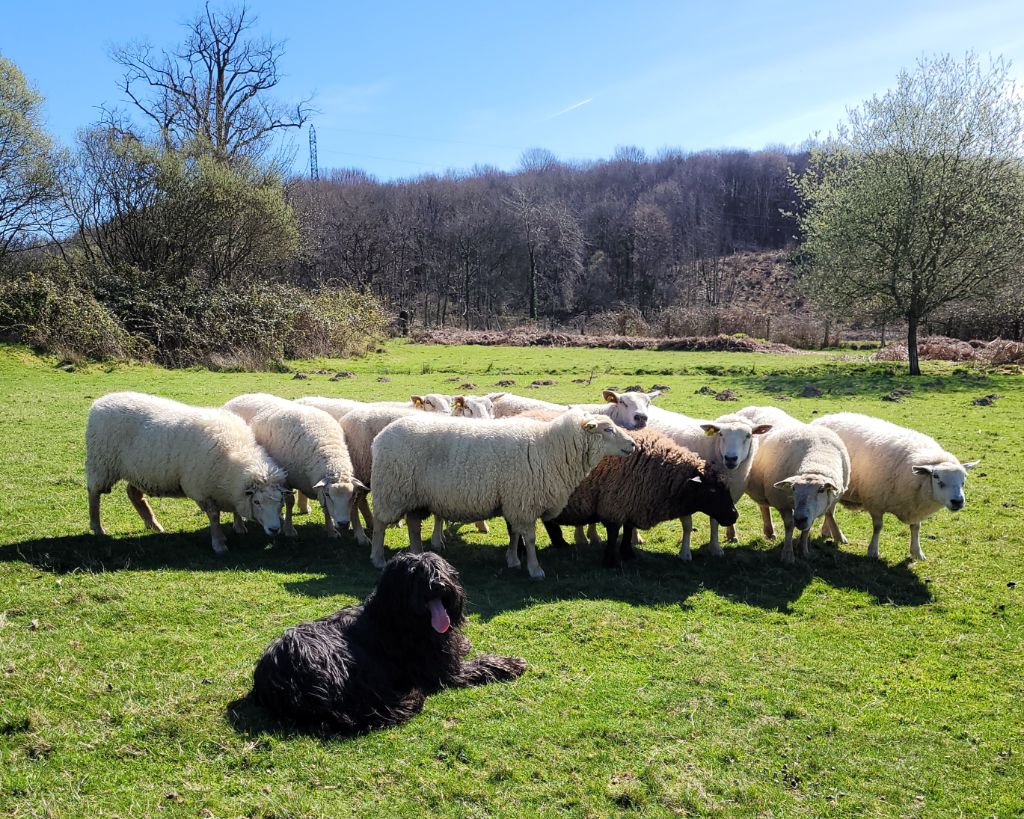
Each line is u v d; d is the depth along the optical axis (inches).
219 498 187.8
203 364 561.3
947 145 559.5
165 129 753.6
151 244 685.9
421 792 104.4
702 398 429.1
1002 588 179.2
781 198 2135.8
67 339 520.1
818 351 842.8
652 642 146.7
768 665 141.0
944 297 573.0
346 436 214.1
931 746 119.3
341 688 117.4
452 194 1860.2
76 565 171.2
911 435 202.8
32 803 99.0
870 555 200.1
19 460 256.5
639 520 188.1
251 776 106.1
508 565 185.6
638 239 1800.0
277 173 773.9
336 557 187.2
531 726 118.1
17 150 585.3
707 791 107.5
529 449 174.7
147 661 130.7
